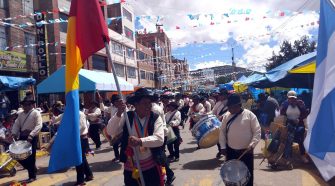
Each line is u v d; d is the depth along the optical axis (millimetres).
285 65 14445
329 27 4020
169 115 10555
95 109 14195
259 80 18062
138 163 4465
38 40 24891
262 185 7609
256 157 10758
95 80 16156
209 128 10547
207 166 9898
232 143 6148
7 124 13828
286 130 9148
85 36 4797
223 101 11367
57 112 14898
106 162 11289
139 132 4570
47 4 28844
